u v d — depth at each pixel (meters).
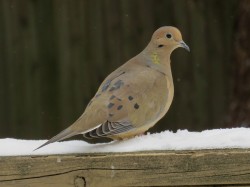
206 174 6.64
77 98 15.88
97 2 15.80
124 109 7.54
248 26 13.76
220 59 15.76
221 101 15.75
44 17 15.91
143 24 15.80
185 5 15.80
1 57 15.89
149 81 7.95
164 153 6.70
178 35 8.41
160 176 6.68
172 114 15.78
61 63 15.91
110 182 6.74
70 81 15.89
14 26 15.87
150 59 8.34
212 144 6.92
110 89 7.66
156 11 15.80
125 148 6.98
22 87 15.91
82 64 15.86
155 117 7.93
